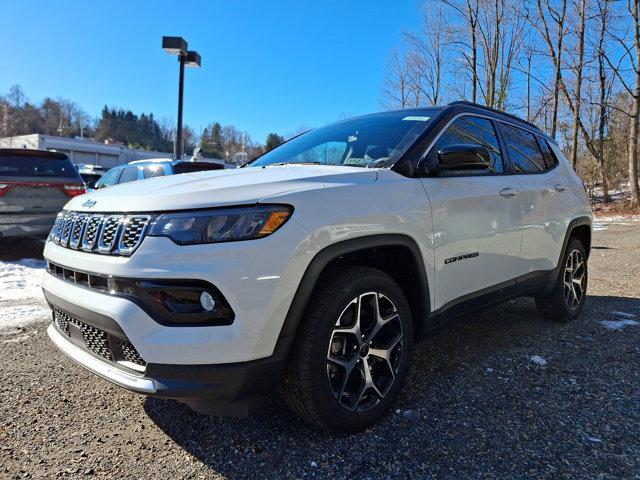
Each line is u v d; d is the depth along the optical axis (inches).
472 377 123.0
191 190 85.8
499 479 81.9
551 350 142.3
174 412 107.0
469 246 119.7
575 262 175.2
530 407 106.7
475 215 121.3
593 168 971.9
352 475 83.4
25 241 335.0
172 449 92.4
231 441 94.6
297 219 84.4
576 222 171.0
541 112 904.9
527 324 169.2
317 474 83.8
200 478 83.2
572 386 117.3
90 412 107.4
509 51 836.0
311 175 97.2
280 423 100.7
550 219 155.1
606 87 887.7
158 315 79.2
